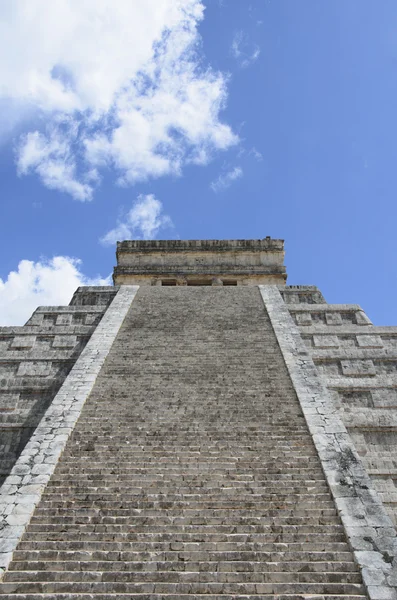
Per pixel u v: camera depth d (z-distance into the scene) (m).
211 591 7.27
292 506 9.13
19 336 19.06
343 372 16.75
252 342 17.02
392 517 12.06
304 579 7.47
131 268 31.22
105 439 11.37
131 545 8.19
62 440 11.23
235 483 9.70
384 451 13.82
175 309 20.41
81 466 10.38
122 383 14.16
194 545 8.16
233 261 31.78
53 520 8.82
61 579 7.52
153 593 7.25
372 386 16.03
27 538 8.40
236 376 14.47
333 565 7.70
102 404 13.02
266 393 13.45
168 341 17.17
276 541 8.27
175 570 7.66
